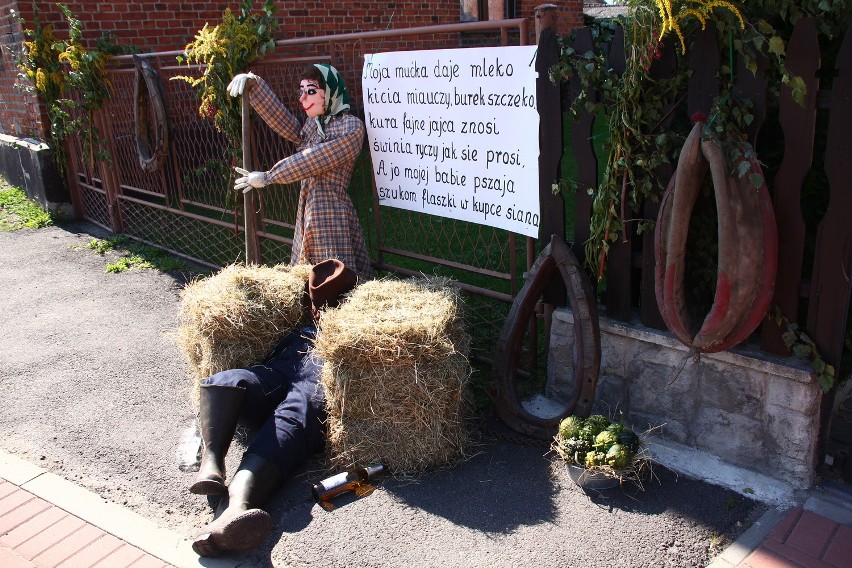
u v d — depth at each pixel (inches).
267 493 119.8
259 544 112.3
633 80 116.3
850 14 100.0
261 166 226.1
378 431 127.2
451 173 157.8
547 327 151.6
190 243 269.3
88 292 231.6
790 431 118.0
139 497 126.2
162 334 196.1
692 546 108.0
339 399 126.3
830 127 104.0
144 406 157.6
